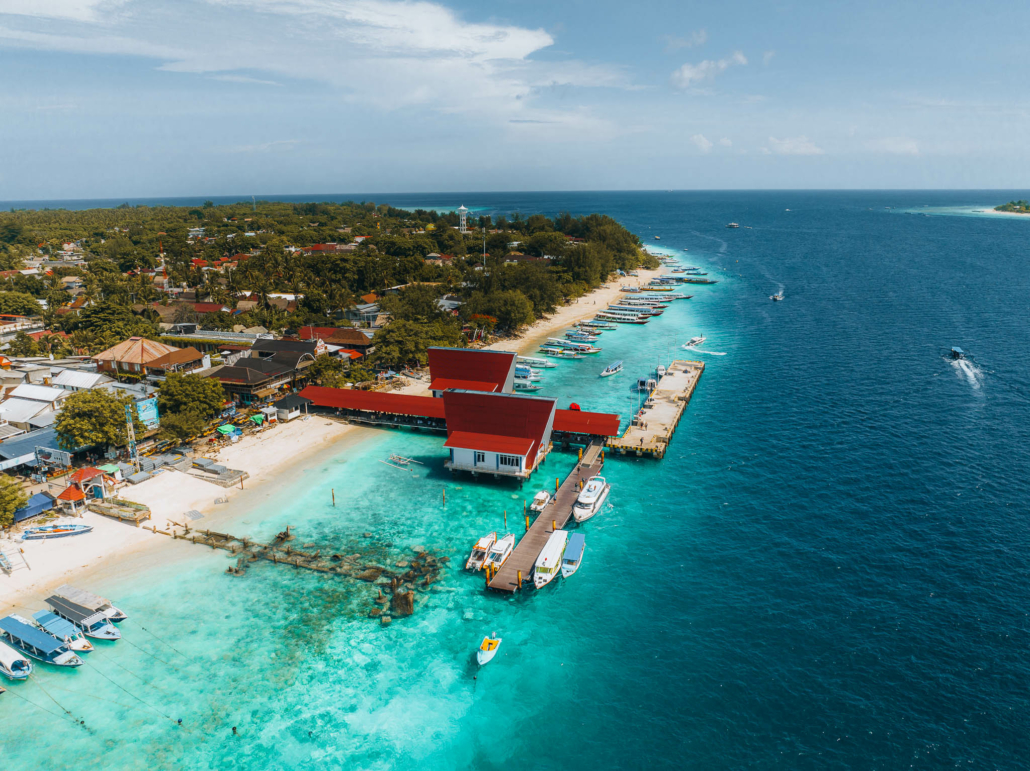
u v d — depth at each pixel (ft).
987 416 339.98
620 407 367.04
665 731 149.48
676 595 198.18
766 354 486.38
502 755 143.64
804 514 243.81
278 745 144.77
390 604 193.36
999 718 150.30
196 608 189.67
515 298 558.56
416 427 336.29
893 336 528.22
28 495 245.45
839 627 181.88
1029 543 219.41
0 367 379.76
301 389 383.04
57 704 154.61
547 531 233.76
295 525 237.86
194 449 299.99
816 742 145.38
